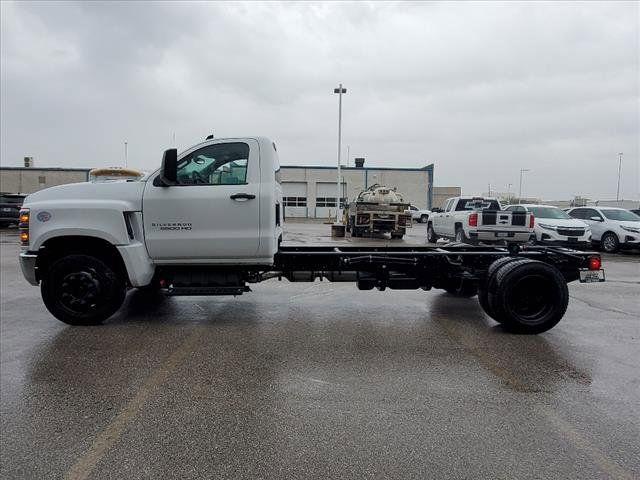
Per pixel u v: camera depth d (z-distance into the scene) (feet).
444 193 275.18
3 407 12.19
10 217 79.71
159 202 19.35
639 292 29.76
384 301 25.90
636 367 15.46
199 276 20.54
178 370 14.78
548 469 9.49
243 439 10.62
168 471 9.36
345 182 176.14
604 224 56.85
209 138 20.54
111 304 19.65
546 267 19.33
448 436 10.80
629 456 10.01
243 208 19.45
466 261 21.98
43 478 9.13
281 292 28.58
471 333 19.40
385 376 14.44
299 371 14.79
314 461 9.75
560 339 18.66
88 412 11.90
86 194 19.42
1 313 22.21
